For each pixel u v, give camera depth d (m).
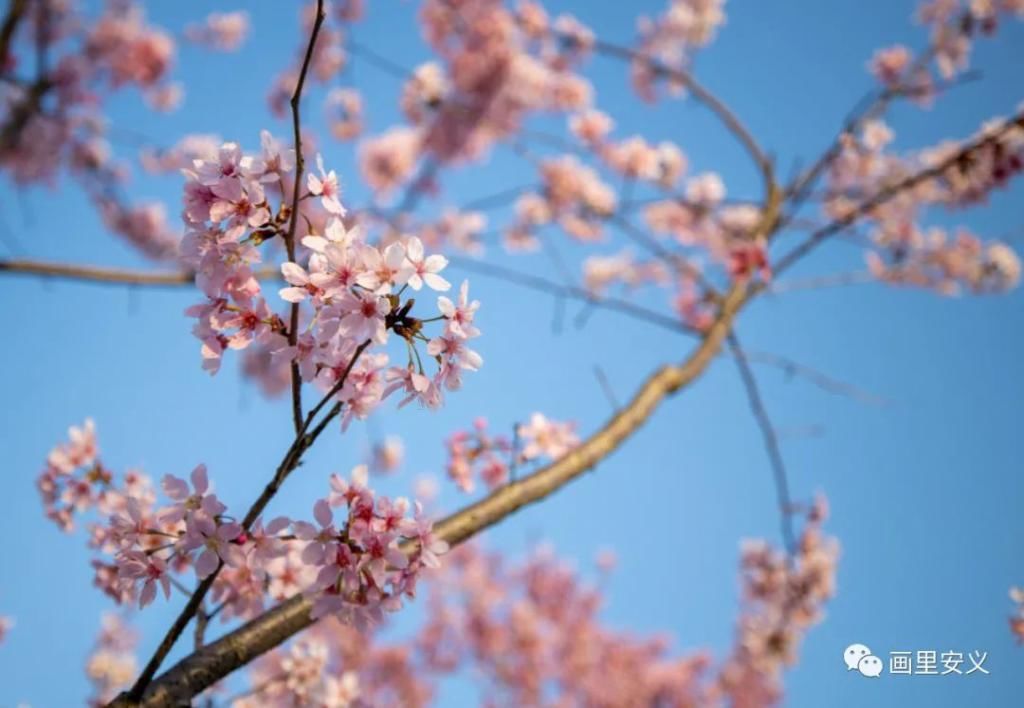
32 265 5.50
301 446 2.54
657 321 6.22
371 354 2.63
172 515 2.59
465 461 5.38
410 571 2.70
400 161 9.48
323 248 2.38
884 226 8.77
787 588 7.45
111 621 7.65
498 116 9.52
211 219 2.37
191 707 3.15
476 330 2.52
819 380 6.16
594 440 4.80
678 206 9.09
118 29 10.37
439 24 9.49
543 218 9.33
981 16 8.03
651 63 7.59
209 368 2.46
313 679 4.92
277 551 2.62
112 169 10.58
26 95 9.41
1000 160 7.50
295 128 2.39
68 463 4.35
